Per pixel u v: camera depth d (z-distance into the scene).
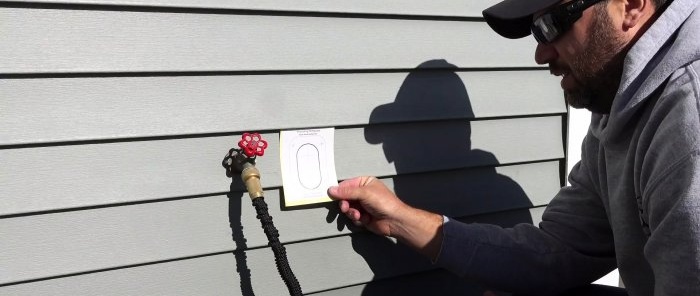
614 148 1.60
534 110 2.06
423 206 1.89
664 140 1.36
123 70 1.47
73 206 1.44
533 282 1.78
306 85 1.68
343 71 1.73
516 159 2.04
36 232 1.42
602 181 1.70
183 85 1.54
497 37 1.98
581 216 1.82
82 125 1.44
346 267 1.79
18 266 1.41
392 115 1.81
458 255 1.71
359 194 1.67
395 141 1.83
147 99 1.50
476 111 1.95
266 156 1.65
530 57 2.05
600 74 1.56
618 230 1.61
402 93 1.83
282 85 1.65
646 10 1.47
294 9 1.64
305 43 1.67
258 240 1.65
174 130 1.53
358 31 1.74
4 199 1.38
